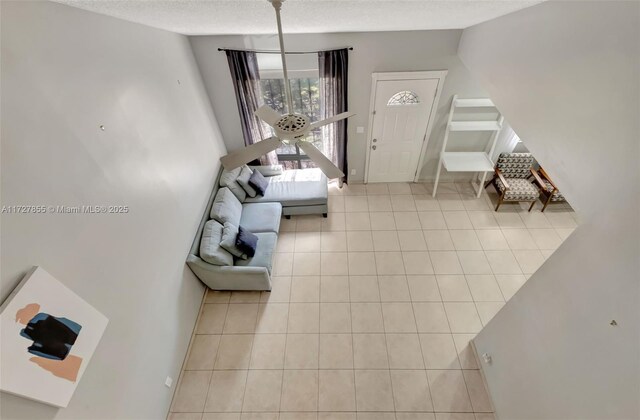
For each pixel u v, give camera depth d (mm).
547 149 2109
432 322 3596
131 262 2406
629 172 1448
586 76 1683
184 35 3748
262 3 1632
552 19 1973
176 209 3201
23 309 1524
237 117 4695
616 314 1605
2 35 1544
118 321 2234
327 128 4707
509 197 4727
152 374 2676
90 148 2057
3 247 1474
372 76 4223
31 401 1567
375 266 4203
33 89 1688
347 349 3389
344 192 5379
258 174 4812
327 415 2949
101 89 2205
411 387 3100
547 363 2188
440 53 4016
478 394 3039
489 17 2695
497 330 2854
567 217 4762
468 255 4301
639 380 1480
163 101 3096
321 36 3869
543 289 2225
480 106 4410
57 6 1854
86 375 1939
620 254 1559
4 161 1508
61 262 1773
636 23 1335
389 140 4938
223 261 3531
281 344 3449
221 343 3475
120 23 2459
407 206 5066
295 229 4746
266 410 2992
